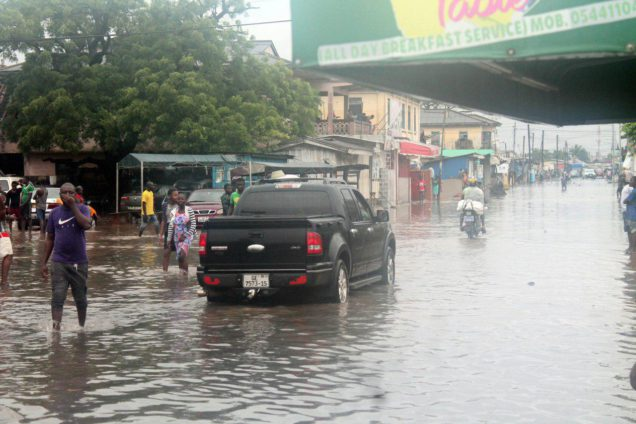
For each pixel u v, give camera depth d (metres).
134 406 8.49
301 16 5.28
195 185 47.47
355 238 16.19
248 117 48.72
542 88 7.12
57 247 13.03
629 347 11.24
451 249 26.77
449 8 4.93
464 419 7.91
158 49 48.62
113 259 24.36
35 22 48.81
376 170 62.09
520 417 7.97
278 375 9.78
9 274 20.61
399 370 9.97
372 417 7.99
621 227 36.88
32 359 10.80
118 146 50.72
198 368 10.20
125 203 44.34
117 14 49.31
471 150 96.81
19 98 50.44
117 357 10.89
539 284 17.97
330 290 15.09
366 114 66.06
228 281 14.85
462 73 6.35
